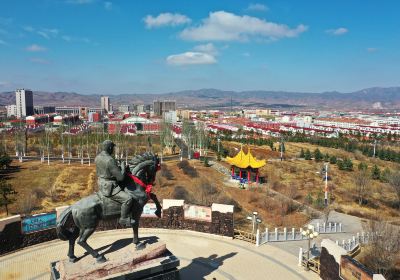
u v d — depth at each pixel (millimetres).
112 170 20406
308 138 168125
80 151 123062
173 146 129250
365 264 35969
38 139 142000
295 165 104750
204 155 118750
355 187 78125
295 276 26422
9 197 62719
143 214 35688
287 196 66125
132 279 20516
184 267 27281
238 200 63969
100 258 20203
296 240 36875
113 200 20672
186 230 35188
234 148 131375
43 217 31141
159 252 22188
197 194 63188
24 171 89438
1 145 129875
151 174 22500
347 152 137625
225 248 31453
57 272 20328
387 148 141750
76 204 20266
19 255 28609
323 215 56156
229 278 25656
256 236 32656
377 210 65188
